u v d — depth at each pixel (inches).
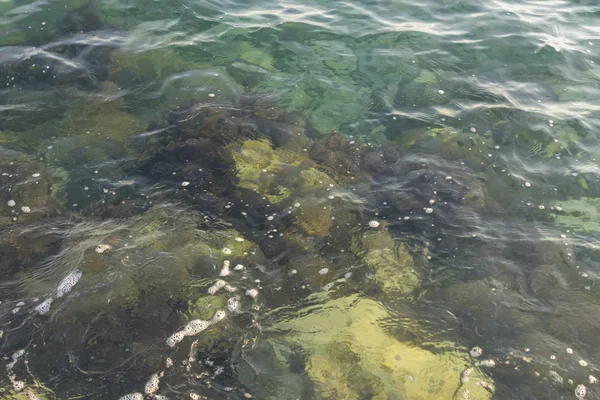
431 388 62.4
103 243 74.5
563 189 86.4
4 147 87.4
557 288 72.5
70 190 82.0
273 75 106.6
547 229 80.3
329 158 89.8
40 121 92.6
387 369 63.6
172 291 69.6
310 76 106.8
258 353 64.6
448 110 100.4
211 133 92.0
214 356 64.2
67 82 100.5
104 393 60.8
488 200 84.3
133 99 98.6
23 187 81.2
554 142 94.4
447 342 66.6
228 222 78.7
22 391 60.5
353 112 99.5
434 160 90.7
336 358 64.2
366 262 74.6
